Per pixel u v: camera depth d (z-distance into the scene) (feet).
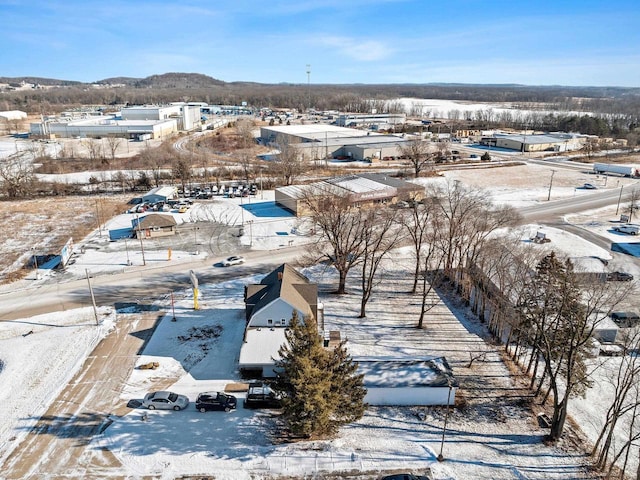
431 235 241.76
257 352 144.25
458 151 527.40
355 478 105.60
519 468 109.09
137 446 114.52
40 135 620.08
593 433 122.93
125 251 240.94
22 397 132.67
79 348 156.66
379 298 196.03
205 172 401.08
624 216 294.46
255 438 117.70
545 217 302.04
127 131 616.39
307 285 167.94
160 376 142.31
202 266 223.30
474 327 175.22
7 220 290.76
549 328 129.49
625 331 164.45
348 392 116.98
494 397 136.36
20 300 190.29
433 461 110.63
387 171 424.05
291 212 304.71
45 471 106.73
